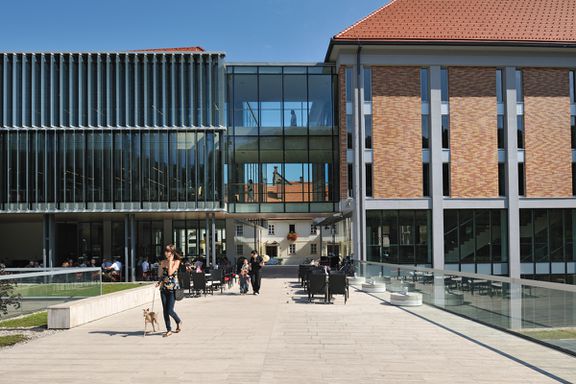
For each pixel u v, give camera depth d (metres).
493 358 8.20
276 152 29.09
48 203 27.78
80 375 7.18
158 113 28.39
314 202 28.98
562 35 30.03
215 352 8.66
